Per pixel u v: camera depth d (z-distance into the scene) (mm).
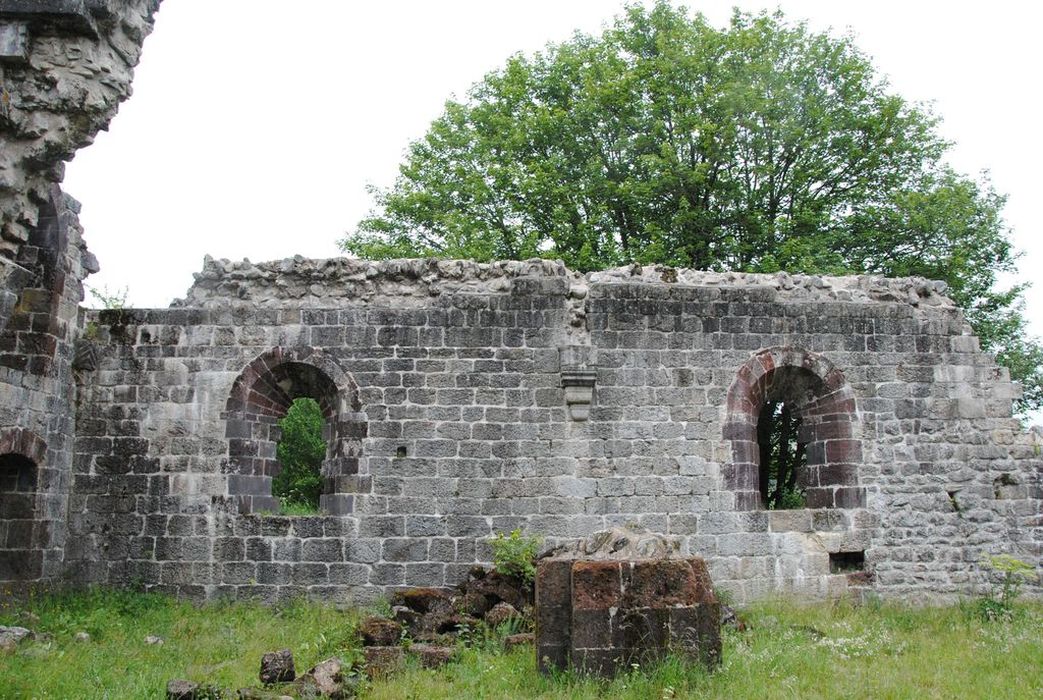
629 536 10547
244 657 11242
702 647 9719
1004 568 14836
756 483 15703
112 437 15258
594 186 27734
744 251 26516
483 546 14906
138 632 12602
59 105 11703
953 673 10250
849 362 16250
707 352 15875
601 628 9562
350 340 15547
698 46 27516
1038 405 27703
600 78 28625
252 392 15453
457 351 15523
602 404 15453
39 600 13945
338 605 14648
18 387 13641
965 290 26141
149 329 15594
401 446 15195
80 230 15625
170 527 14945
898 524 15828
